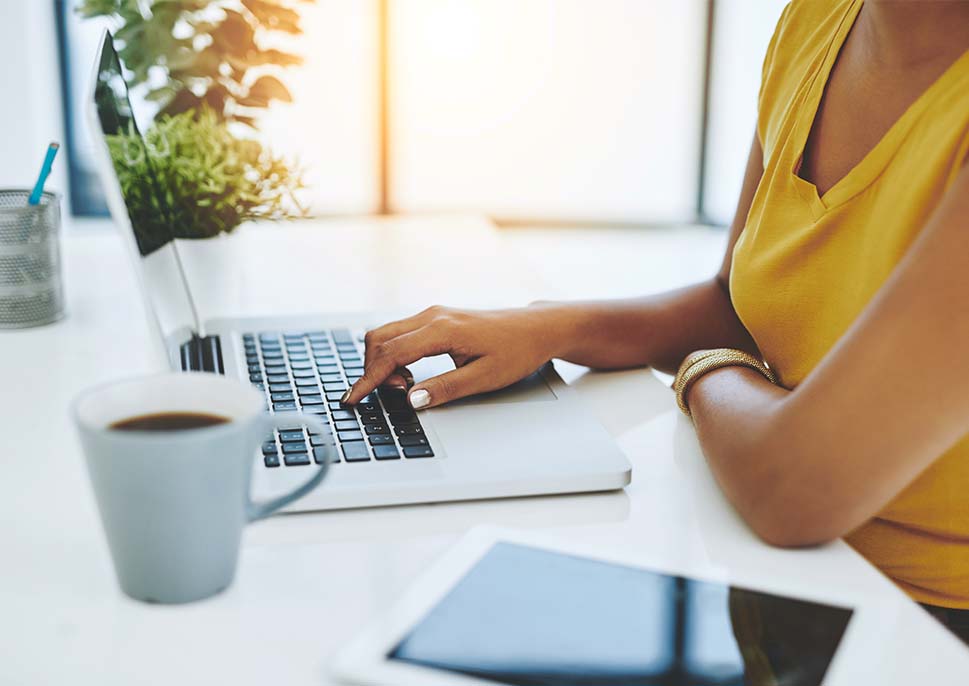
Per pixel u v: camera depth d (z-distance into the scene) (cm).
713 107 404
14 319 117
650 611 60
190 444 57
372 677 54
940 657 56
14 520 73
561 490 76
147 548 60
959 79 81
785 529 70
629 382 101
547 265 366
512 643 57
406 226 172
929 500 85
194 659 56
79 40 339
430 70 387
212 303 118
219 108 134
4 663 56
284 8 136
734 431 76
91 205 356
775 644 57
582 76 397
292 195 131
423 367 99
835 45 95
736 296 100
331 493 73
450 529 71
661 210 414
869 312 69
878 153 85
